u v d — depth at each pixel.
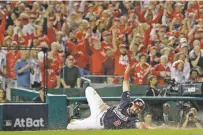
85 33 64.69
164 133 30.70
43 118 44.19
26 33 64.69
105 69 61.03
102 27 66.88
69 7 72.00
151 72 58.25
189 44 67.06
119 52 61.12
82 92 53.94
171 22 70.44
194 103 48.34
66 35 66.25
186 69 58.84
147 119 46.66
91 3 72.81
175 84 50.19
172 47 64.69
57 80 56.91
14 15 66.06
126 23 67.94
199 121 47.91
